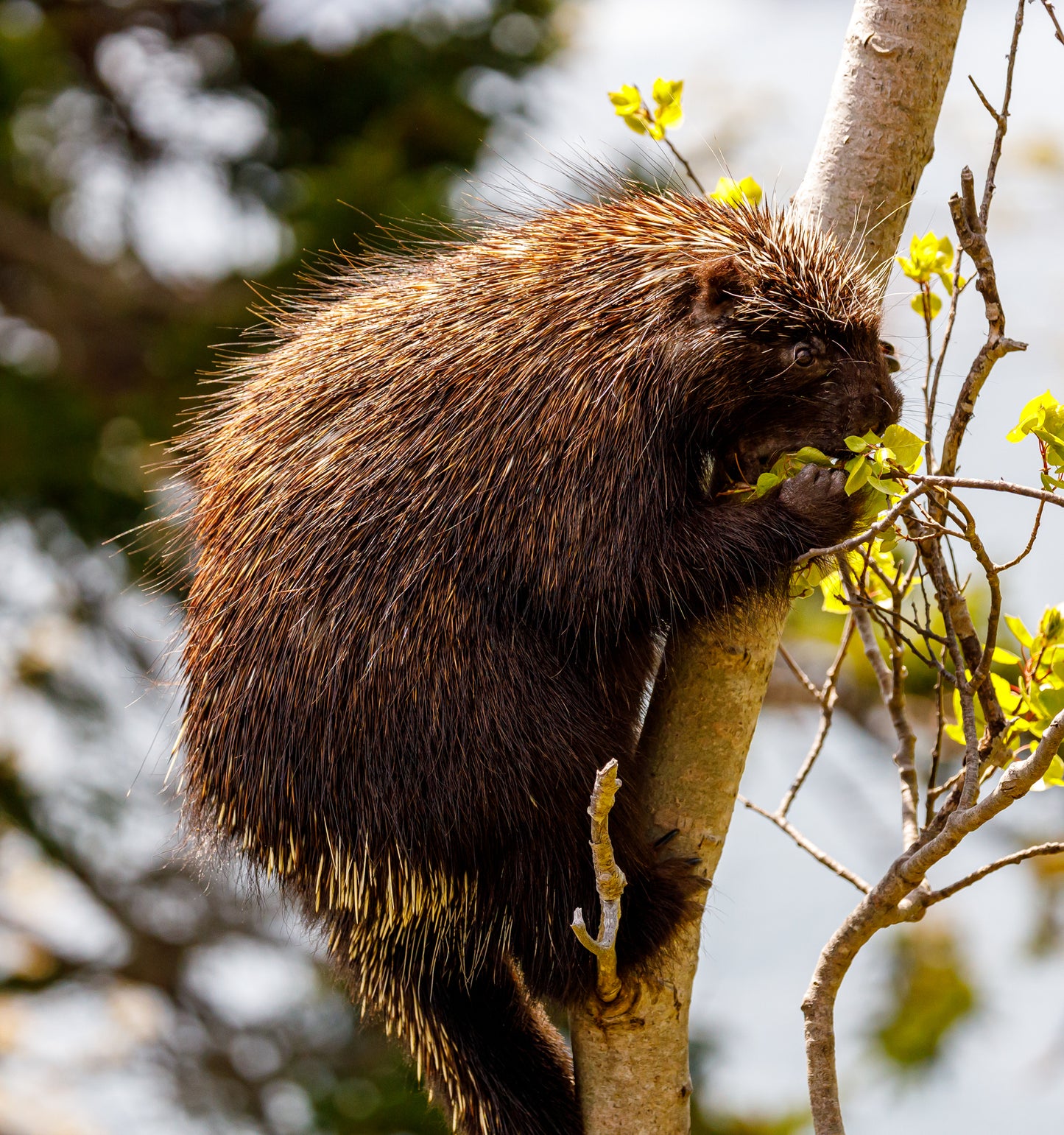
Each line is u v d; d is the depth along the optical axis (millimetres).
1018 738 5219
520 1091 5625
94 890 18469
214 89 18562
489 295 6004
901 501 4492
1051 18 4691
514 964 5855
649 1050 5285
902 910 4973
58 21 18438
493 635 5586
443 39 17703
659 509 5836
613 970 4844
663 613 5828
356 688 5461
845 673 13398
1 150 18094
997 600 4664
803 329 5887
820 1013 5027
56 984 19109
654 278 6074
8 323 19359
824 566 5809
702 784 5473
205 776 5875
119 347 19031
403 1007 5672
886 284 5918
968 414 4762
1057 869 14648
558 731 5520
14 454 16797
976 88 4609
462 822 5398
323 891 5578
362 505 5625
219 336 15570
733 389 6008
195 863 6316
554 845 5410
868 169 5707
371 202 14625
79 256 18625
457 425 5727
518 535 5656
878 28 5680
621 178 6883
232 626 5742
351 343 5996
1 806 17969
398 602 5508
